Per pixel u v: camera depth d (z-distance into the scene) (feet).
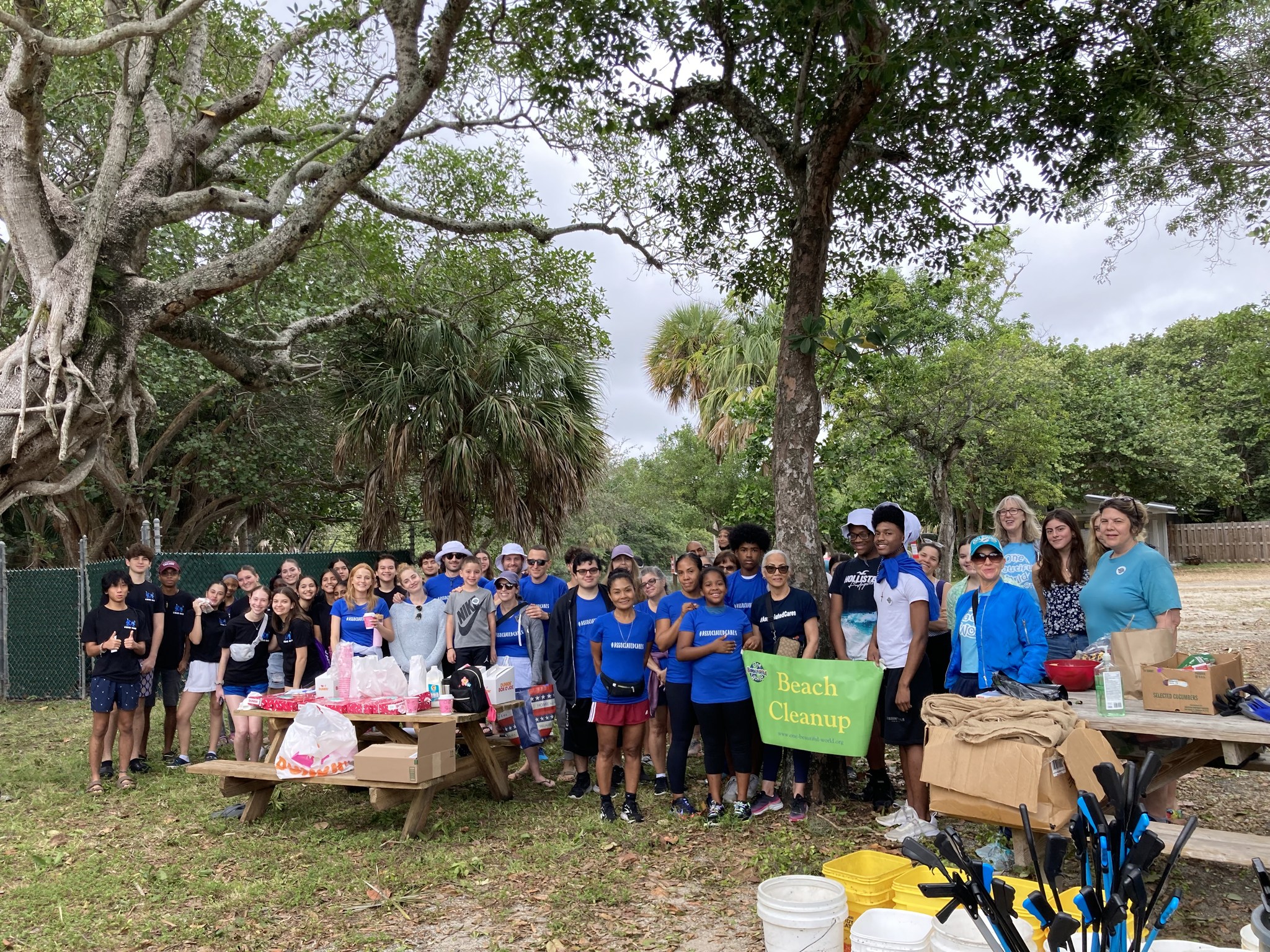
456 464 44.14
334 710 20.72
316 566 43.37
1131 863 6.34
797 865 16.30
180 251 49.75
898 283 55.16
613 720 19.76
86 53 22.81
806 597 20.08
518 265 44.39
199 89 35.17
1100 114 24.07
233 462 53.67
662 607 20.52
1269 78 29.94
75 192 44.86
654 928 14.05
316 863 17.72
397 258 43.73
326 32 34.40
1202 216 33.22
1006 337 57.26
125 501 50.93
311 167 35.47
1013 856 15.28
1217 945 12.50
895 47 20.53
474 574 24.57
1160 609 15.97
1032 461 65.77
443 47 26.43
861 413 51.19
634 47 24.62
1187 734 13.21
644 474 102.37
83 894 16.35
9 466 26.27
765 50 25.20
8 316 46.85
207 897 16.16
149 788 24.08
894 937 10.75
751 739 20.20
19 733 31.83
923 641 17.87
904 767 18.45
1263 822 17.88
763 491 46.14
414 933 14.23
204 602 27.07
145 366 46.50
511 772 25.36
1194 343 133.90
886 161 26.09
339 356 47.62
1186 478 111.86
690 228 32.42
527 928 14.21
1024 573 20.25
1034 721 13.28
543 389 49.14
